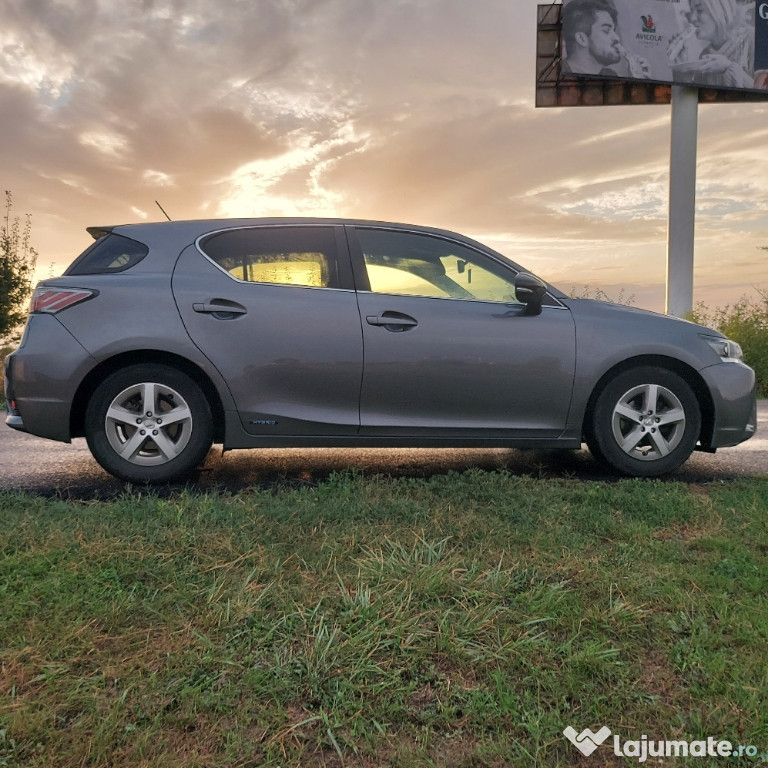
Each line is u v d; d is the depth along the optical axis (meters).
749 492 3.85
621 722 1.74
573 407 4.38
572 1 17.78
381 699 1.81
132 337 4.03
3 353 11.60
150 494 3.71
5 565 2.56
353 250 4.39
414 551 2.71
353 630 2.13
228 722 1.73
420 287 4.38
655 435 4.49
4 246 12.16
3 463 5.14
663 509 3.43
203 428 4.21
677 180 18.45
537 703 1.80
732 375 4.53
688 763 1.60
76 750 1.59
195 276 4.21
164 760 1.57
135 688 1.84
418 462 5.17
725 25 17.94
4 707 1.73
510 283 4.50
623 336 4.42
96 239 4.49
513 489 3.81
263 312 4.16
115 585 2.43
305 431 4.23
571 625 2.18
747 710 1.75
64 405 4.02
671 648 2.06
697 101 18.44
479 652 2.03
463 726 1.74
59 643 2.03
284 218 4.43
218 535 2.92
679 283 18.50
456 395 4.29
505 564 2.67
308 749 1.65
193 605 2.29
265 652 2.02
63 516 3.21
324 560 2.69
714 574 2.56
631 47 17.86
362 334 4.21
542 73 20.61
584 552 2.83
